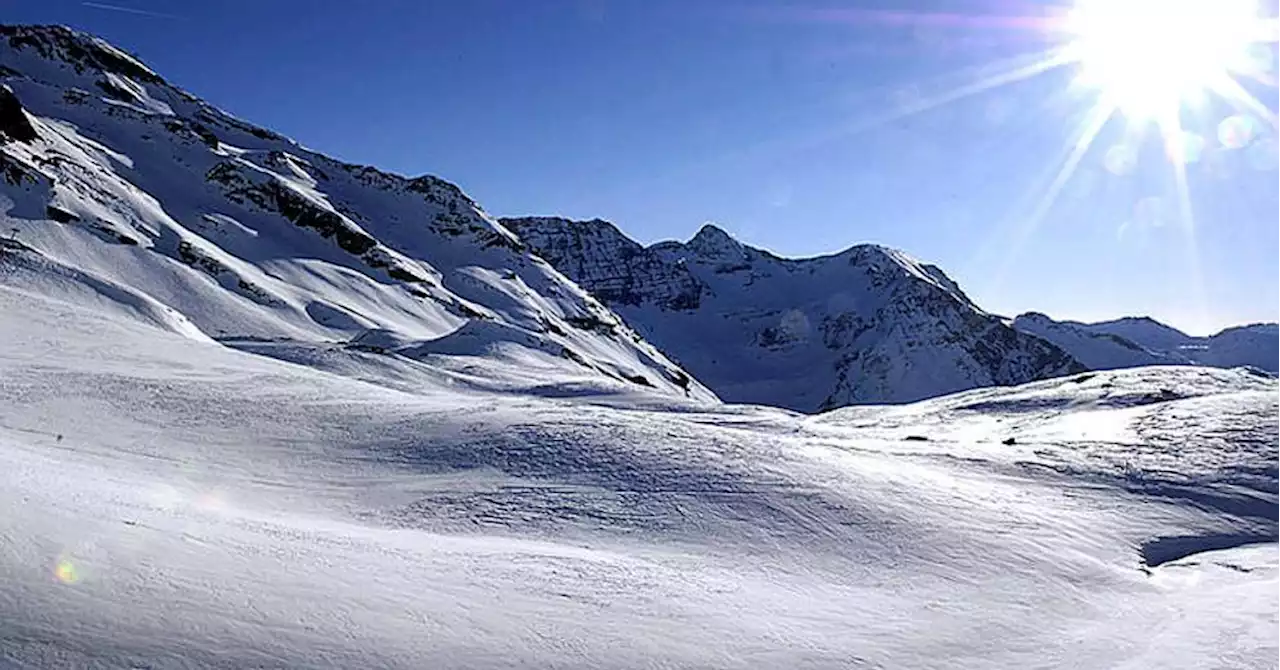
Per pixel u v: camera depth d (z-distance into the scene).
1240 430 29.27
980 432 38.00
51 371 25.45
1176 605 12.55
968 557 14.20
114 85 194.38
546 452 19.11
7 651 5.31
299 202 155.00
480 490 16.31
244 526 10.31
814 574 12.76
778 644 9.00
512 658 7.25
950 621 10.85
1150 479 22.77
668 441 20.23
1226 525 19.19
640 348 188.00
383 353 67.12
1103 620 11.59
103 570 6.84
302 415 22.75
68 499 8.97
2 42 186.38
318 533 10.94
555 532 14.00
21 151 106.25
